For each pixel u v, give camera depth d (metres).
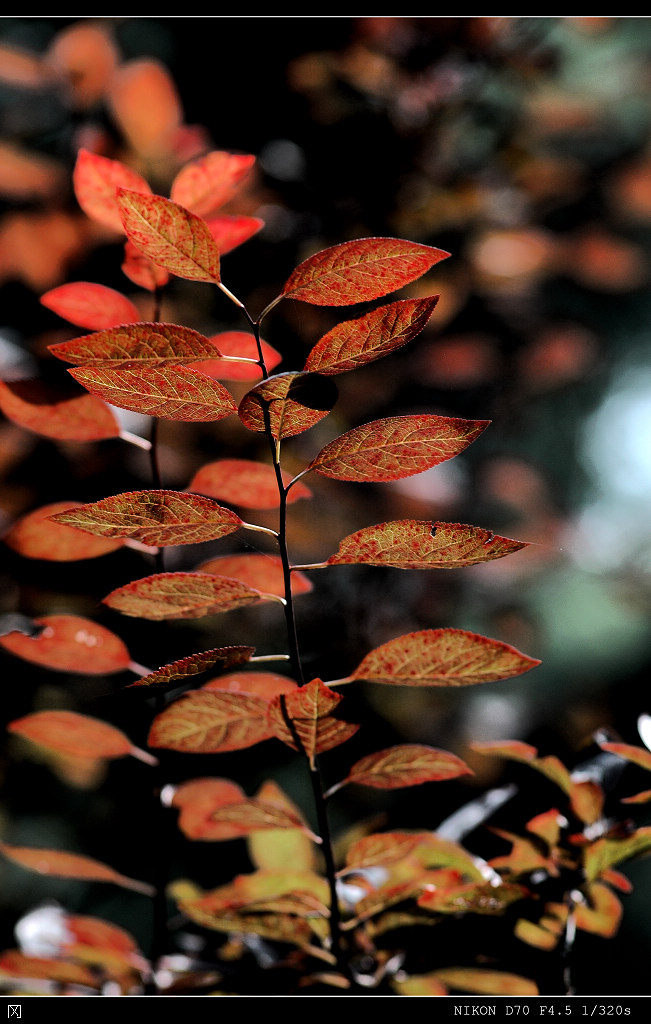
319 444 1.32
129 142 1.27
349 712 0.69
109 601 0.69
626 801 0.74
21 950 0.81
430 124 1.48
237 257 1.29
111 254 1.27
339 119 1.47
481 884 0.72
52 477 1.10
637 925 1.53
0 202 1.28
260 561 0.75
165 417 0.68
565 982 0.74
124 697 0.68
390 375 1.47
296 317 1.24
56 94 1.41
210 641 1.15
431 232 1.46
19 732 0.77
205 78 1.53
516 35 1.51
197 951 0.83
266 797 0.79
